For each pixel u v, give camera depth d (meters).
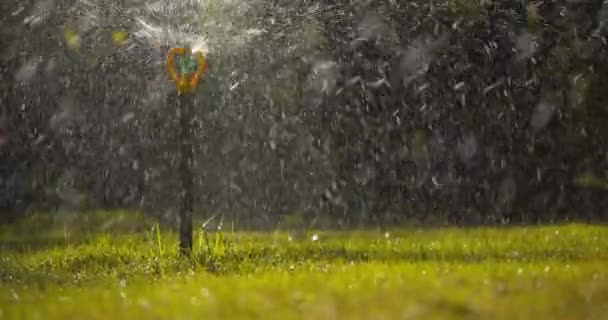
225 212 27.28
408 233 20.81
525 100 28.89
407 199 28.86
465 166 29.12
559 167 29.44
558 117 29.22
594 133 29.45
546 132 29.27
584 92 28.62
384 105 28.89
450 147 29.12
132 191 29.36
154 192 29.25
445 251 16.58
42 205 28.05
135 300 10.34
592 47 28.09
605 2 27.61
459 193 28.86
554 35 28.02
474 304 9.60
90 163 29.81
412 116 29.03
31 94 29.61
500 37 27.86
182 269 14.95
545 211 27.77
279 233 21.50
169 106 29.17
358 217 26.22
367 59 28.09
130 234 21.94
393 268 13.53
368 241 18.84
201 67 17.27
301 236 20.42
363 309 9.31
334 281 11.78
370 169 29.09
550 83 28.64
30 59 28.62
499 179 29.05
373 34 27.28
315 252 16.97
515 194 28.86
